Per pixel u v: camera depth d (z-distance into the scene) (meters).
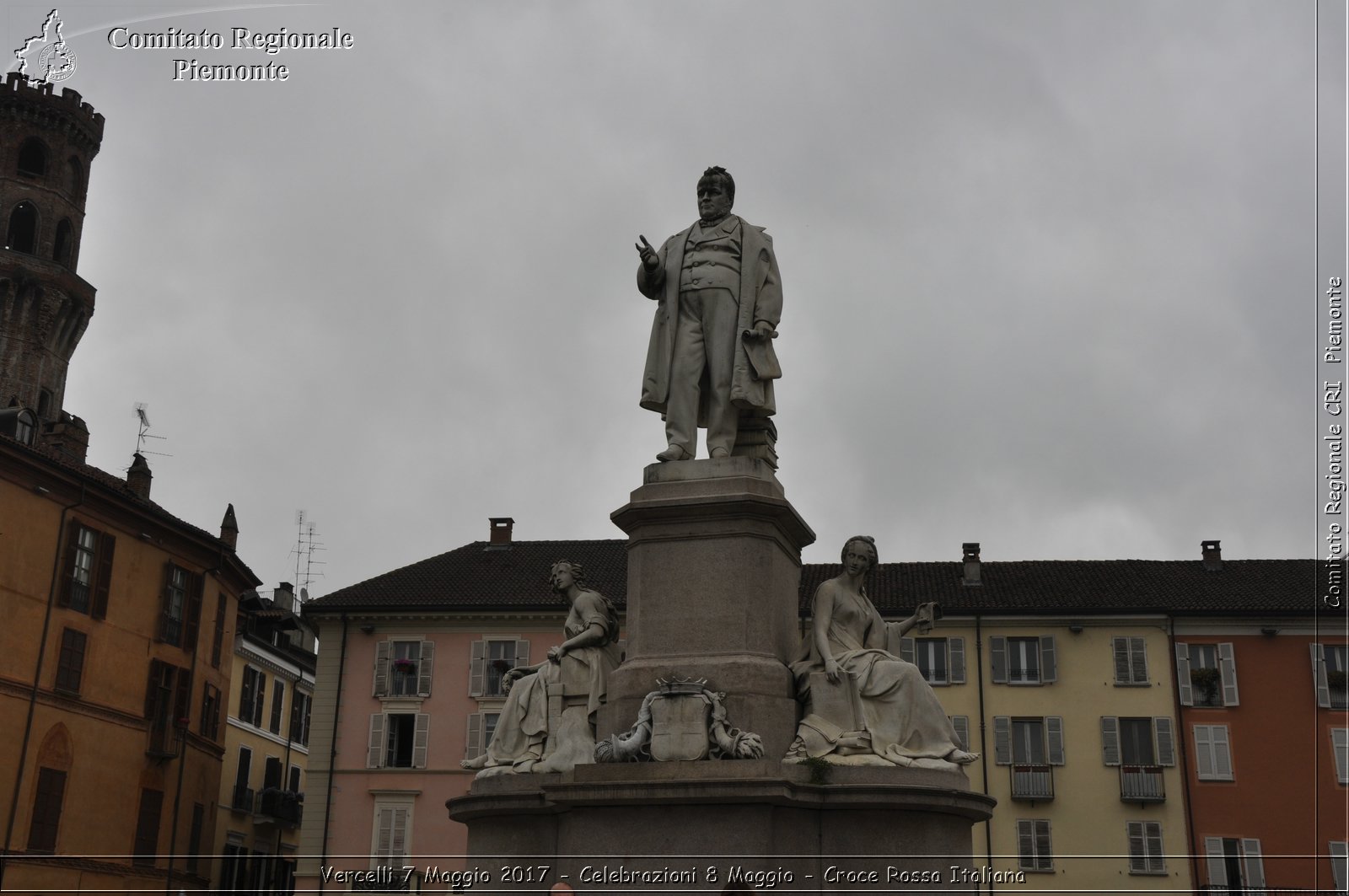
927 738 9.83
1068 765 38.59
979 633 39.78
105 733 35.31
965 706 39.22
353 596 43.12
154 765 37.28
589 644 10.89
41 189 66.00
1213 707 38.91
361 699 41.72
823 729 9.77
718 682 9.89
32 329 64.19
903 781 9.35
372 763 41.09
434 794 40.59
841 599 10.49
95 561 35.41
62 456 40.56
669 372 11.23
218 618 41.56
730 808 9.13
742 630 10.12
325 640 42.50
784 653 10.50
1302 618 39.22
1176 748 38.53
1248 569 42.91
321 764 41.28
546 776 9.93
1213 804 38.09
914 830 9.29
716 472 10.53
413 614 42.16
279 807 48.78
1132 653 39.38
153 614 37.78
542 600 41.88
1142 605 39.81
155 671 37.38
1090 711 38.97
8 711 31.91
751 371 11.02
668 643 10.23
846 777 9.38
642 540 10.58
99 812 34.78
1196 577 42.59
